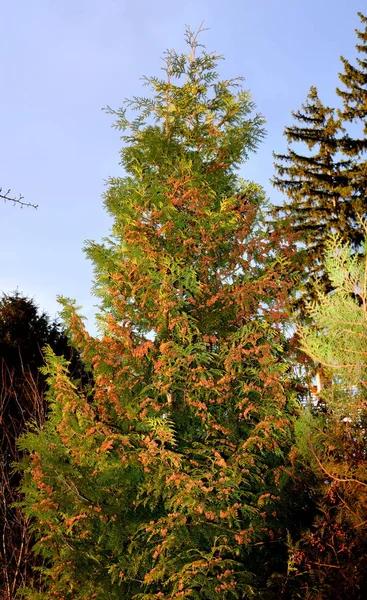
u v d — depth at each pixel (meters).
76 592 6.17
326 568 4.91
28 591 6.74
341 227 20.50
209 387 6.25
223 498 5.71
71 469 6.16
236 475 5.74
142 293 6.88
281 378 6.56
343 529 5.05
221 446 6.21
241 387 6.66
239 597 5.59
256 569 5.78
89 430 6.15
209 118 7.73
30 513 6.73
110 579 5.90
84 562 6.11
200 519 5.65
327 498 5.43
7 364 13.88
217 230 7.04
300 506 6.17
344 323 4.42
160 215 6.88
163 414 6.54
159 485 5.79
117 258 7.18
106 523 6.08
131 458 5.93
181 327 6.50
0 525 9.40
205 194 7.05
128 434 6.32
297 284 7.21
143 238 6.80
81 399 6.57
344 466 4.92
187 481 5.63
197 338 6.69
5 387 11.73
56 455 6.66
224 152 7.53
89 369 6.91
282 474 6.09
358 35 22.73
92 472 6.18
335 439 5.13
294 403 6.46
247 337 6.57
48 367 6.85
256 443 6.00
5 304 15.70
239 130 7.72
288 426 6.29
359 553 4.84
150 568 5.87
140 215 7.09
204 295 6.75
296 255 7.38
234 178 7.81
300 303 16.36
